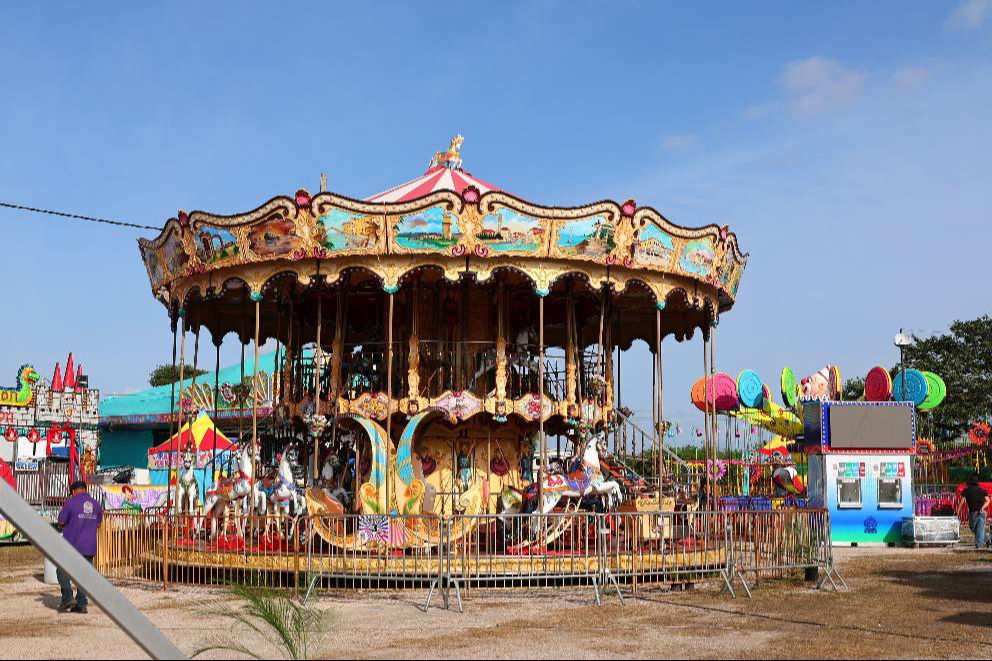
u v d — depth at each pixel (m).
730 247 22.36
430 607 15.35
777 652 11.70
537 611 14.98
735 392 40.56
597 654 11.58
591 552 18.12
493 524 19.64
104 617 14.83
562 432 23.39
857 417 31.08
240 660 11.27
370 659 11.27
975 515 29.25
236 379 54.66
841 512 30.70
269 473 24.08
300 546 19.12
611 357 23.98
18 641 12.66
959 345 68.19
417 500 19.50
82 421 55.00
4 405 51.88
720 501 28.48
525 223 19.55
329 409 21.20
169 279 21.89
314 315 24.78
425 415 20.33
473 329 22.33
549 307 25.09
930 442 45.50
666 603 15.91
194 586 17.97
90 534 15.80
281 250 19.75
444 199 19.31
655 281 21.06
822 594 17.23
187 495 23.55
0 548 29.47
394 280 19.58
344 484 22.38
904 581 19.50
